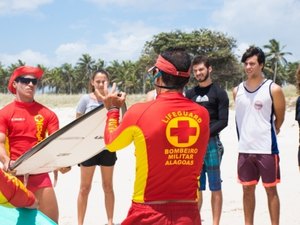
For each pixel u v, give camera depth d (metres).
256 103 4.95
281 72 87.69
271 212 4.98
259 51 4.95
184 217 2.86
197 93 5.43
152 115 2.84
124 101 3.12
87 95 5.52
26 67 4.19
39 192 4.16
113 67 101.69
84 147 3.88
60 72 110.75
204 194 7.24
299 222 5.69
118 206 6.69
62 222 5.85
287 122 17.22
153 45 70.94
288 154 10.98
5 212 2.94
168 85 2.94
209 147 5.29
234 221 5.80
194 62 5.39
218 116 5.30
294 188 7.48
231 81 69.25
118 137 2.92
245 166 5.08
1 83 108.81
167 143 2.82
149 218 2.84
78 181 8.33
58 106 30.34
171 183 2.85
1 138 4.06
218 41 68.44
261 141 4.95
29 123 4.20
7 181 2.72
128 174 8.92
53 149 3.60
